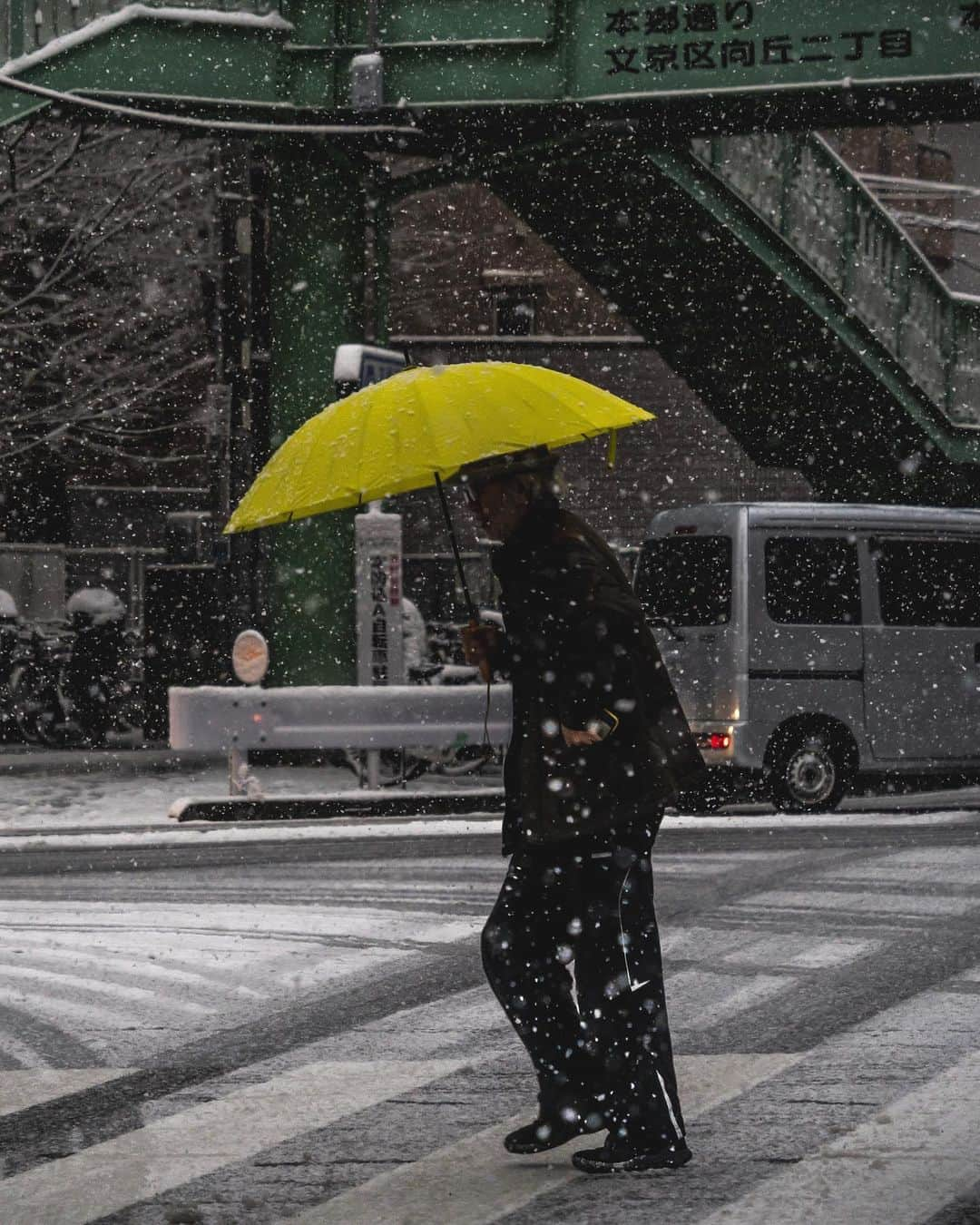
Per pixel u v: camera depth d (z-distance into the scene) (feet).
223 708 65.10
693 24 72.74
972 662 72.38
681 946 36.35
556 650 20.18
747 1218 18.99
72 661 99.66
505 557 20.57
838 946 36.14
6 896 45.70
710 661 69.15
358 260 81.25
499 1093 24.98
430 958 35.47
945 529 72.49
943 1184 20.12
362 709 66.64
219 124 74.90
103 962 35.29
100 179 110.32
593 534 20.85
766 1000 31.01
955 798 77.05
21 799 70.74
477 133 77.77
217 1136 22.99
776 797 69.10
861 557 70.69
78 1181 21.07
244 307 78.64
